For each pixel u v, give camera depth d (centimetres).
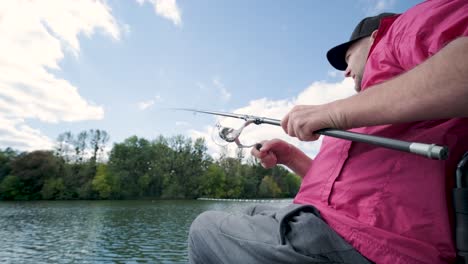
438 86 65
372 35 129
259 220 107
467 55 61
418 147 70
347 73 156
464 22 77
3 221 4072
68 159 8825
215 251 112
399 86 74
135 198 8381
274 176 10244
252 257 99
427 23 86
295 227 94
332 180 105
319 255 89
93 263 2139
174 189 8819
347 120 85
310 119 95
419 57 85
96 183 7900
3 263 2098
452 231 81
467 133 88
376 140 81
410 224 84
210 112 213
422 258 81
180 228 3603
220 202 7762
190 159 9331
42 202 7044
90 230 3441
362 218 92
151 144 9156
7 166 7662
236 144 169
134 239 2978
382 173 91
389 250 83
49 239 2931
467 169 77
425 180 85
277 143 170
